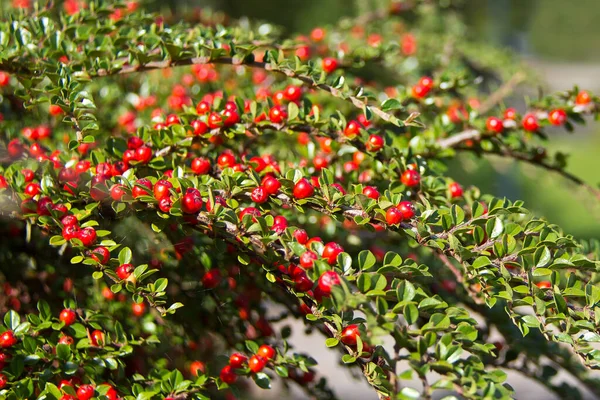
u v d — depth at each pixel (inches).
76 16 21.6
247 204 19.1
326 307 16.7
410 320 15.9
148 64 19.8
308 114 20.1
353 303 15.6
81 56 20.4
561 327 17.2
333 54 22.9
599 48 162.7
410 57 35.4
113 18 22.8
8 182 18.3
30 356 17.6
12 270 21.2
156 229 17.4
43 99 19.1
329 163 21.1
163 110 24.7
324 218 22.5
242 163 19.6
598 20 144.5
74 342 18.5
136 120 24.4
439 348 15.9
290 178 17.9
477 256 17.4
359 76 32.6
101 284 20.5
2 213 18.4
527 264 17.2
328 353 45.8
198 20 34.2
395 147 20.2
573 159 111.0
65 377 18.4
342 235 22.6
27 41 20.1
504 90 31.8
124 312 20.4
